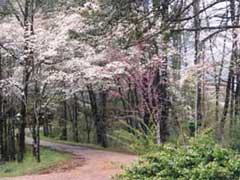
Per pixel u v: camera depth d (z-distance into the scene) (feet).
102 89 81.10
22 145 71.61
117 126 93.56
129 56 50.26
